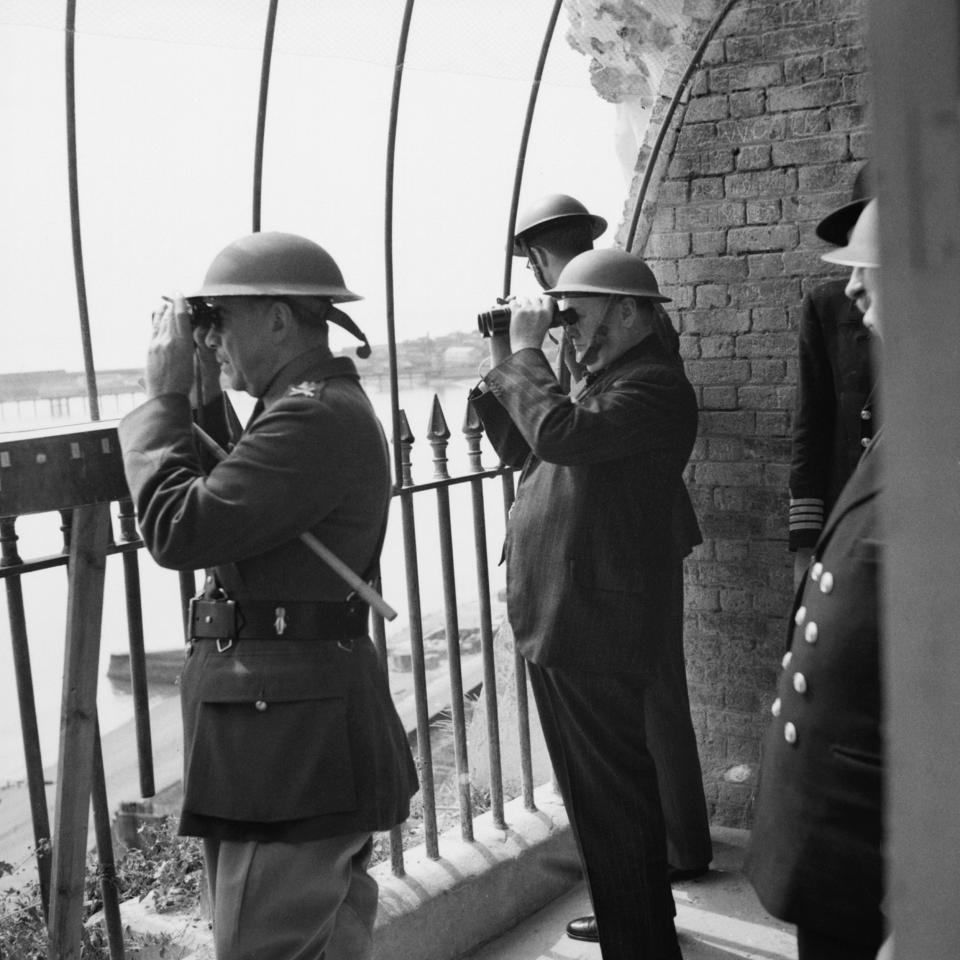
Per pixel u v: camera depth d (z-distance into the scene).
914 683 0.74
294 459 2.08
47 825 2.33
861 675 1.73
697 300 3.80
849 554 1.77
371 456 2.22
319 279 2.21
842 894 1.75
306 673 2.14
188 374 2.17
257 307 2.19
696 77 3.70
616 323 2.89
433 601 9.67
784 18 3.55
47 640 8.10
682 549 3.11
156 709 8.52
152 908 3.01
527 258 3.53
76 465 2.22
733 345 3.76
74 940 2.29
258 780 2.11
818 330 3.30
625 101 4.42
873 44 0.71
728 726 3.89
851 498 1.80
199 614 2.21
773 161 3.62
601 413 2.76
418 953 3.11
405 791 2.34
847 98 3.50
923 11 0.69
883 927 1.73
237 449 2.10
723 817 3.92
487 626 3.44
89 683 2.27
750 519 3.79
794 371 3.67
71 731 2.26
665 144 3.78
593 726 2.91
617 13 3.94
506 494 3.51
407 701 7.39
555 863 3.54
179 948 2.84
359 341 2.30
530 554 2.95
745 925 3.35
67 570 2.30
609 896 2.97
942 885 0.75
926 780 0.75
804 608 1.85
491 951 3.27
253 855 2.11
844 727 1.75
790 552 3.69
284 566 2.15
